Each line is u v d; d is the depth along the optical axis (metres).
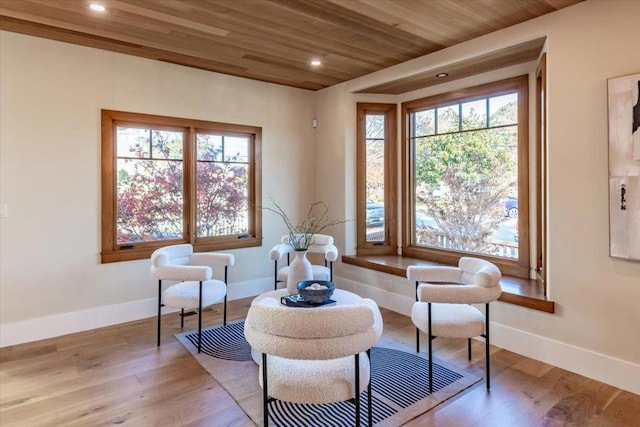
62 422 2.10
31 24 2.92
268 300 1.94
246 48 3.42
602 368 2.54
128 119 3.65
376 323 1.81
